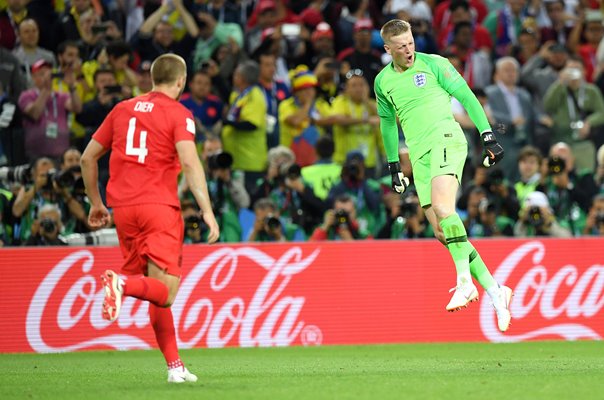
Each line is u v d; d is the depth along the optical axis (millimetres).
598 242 41750
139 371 28703
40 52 51312
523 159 48531
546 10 66250
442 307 41031
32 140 47469
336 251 40625
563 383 22984
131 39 55656
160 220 22766
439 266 41188
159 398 20281
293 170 44906
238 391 21375
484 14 66625
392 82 28672
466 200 46188
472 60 57906
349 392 21094
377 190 46219
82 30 52531
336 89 52531
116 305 21125
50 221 40469
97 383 24375
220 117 51062
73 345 39000
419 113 28172
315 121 51094
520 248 41156
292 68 56594
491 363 30297
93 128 48219
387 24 28438
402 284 40938
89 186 24125
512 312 41062
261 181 46094
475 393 20812
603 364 29469
